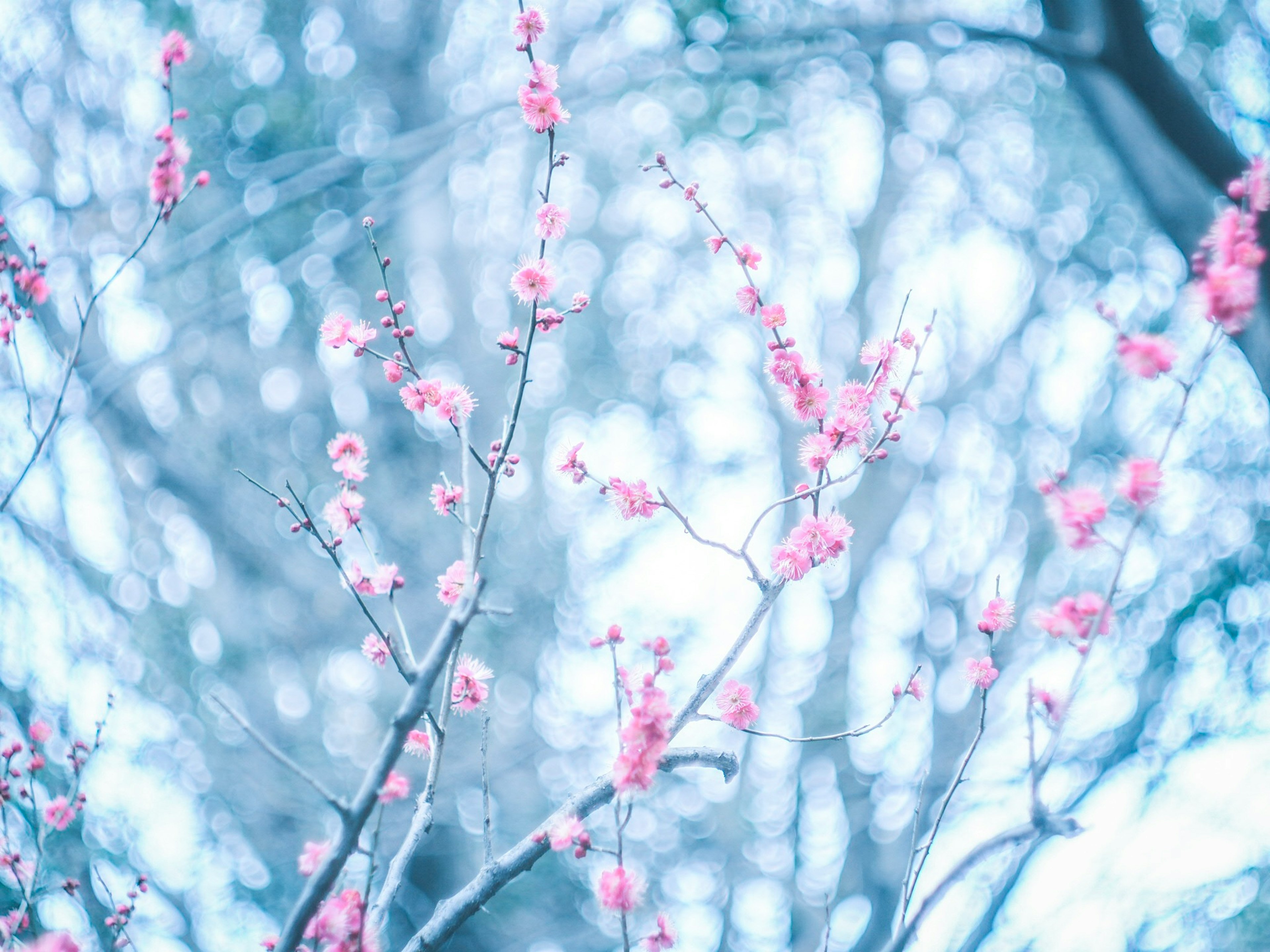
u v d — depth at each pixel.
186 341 7.33
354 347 2.41
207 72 7.08
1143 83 3.82
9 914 3.09
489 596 7.86
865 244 8.98
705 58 5.59
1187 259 4.21
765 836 8.71
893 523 8.79
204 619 7.75
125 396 7.12
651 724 1.90
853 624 8.66
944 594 8.26
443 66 7.78
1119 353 1.95
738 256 2.61
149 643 7.59
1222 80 5.80
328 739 7.52
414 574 7.36
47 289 3.17
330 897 1.92
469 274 7.98
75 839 5.30
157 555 7.82
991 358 8.77
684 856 8.88
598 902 2.02
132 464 7.46
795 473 8.81
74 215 6.56
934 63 7.48
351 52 7.63
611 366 9.11
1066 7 4.18
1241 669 6.61
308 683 7.72
